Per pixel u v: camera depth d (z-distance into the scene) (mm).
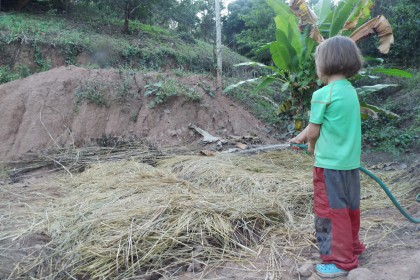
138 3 13719
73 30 11688
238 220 3377
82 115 6852
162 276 2748
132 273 2775
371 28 6062
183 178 4766
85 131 6719
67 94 7008
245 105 8938
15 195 4477
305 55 6715
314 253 2877
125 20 13461
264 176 4672
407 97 9680
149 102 7496
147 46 12477
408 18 11617
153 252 2930
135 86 7629
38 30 10648
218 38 8914
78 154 5945
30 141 6262
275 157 6008
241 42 15695
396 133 7773
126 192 4074
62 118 6699
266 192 4082
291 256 2871
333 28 6719
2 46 9445
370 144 7711
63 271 2812
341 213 2391
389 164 5969
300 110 7023
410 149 7133
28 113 6570
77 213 3615
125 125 7078
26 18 11812
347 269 2416
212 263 2854
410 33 11406
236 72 11922
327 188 2406
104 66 10781
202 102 7980
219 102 8414
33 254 3057
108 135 6812
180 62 12484
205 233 3148
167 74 8461
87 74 7477
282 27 6984
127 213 3412
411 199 4055
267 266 2746
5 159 5898
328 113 2371
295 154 6195
